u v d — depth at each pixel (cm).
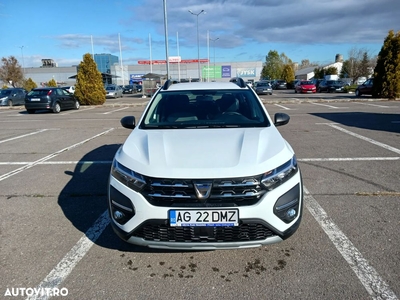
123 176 265
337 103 1831
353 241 304
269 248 297
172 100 400
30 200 430
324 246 297
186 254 291
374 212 365
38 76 7900
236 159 258
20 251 302
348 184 458
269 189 249
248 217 242
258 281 251
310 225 338
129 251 299
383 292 234
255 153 267
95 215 379
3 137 950
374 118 1130
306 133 870
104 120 1309
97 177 525
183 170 247
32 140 887
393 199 400
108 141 839
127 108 1945
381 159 584
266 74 8256
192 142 292
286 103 1916
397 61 1991
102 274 264
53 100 1678
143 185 251
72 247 308
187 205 242
